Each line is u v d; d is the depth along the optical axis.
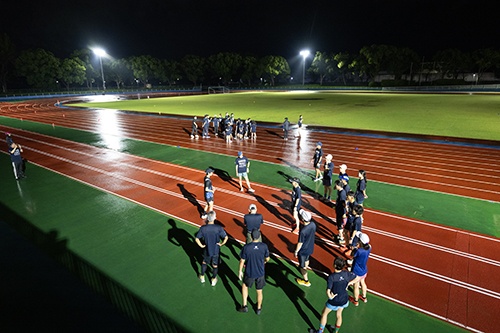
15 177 12.52
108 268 6.55
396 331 4.95
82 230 8.20
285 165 14.35
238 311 5.34
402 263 6.72
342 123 25.94
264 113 33.66
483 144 17.77
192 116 31.78
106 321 5.10
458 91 70.44
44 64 73.38
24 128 25.08
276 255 7.06
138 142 19.41
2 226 8.41
